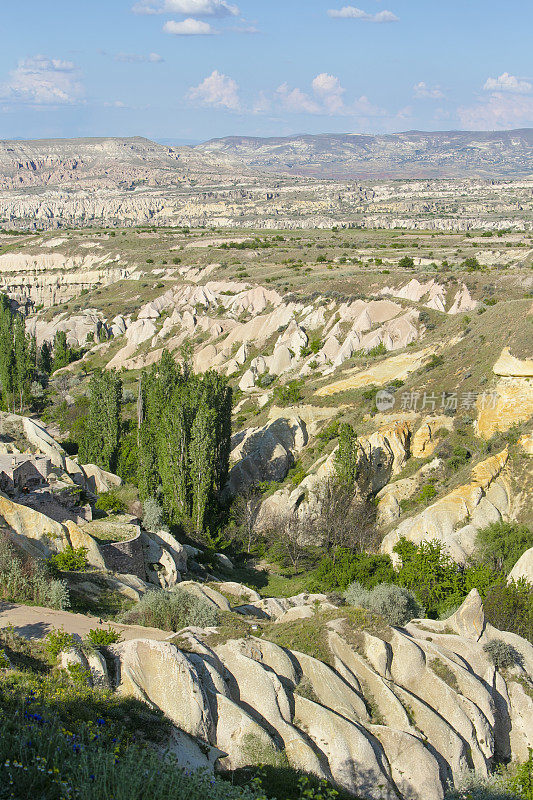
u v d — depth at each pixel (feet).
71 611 87.66
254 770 65.31
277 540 168.86
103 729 57.88
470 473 159.02
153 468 170.91
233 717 68.59
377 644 80.28
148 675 69.26
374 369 229.66
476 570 124.26
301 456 208.23
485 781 73.51
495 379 178.09
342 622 84.38
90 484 164.14
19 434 176.14
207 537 163.32
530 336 176.24
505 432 170.40
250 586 141.90
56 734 49.08
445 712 77.25
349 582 130.00
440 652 82.58
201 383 187.93
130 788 46.47
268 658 76.48
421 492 168.35
